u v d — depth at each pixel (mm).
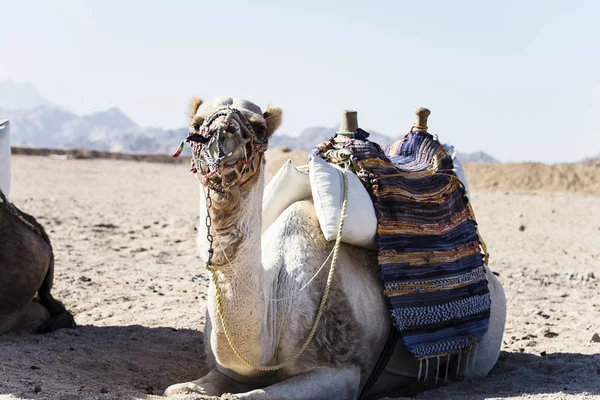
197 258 15781
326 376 6328
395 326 6898
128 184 40875
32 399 5777
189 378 7375
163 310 10570
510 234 22953
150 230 19688
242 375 6391
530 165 54531
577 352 8891
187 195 34969
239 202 5594
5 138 8734
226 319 5824
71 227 19672
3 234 8344
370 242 7078
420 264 7246
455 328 7406
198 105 6070
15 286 8383
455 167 8461
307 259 6590
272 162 52969
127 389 6531
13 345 7891
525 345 9359
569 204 36750
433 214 7586
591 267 16906
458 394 6961
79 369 7195
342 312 6551
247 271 5762
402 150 8430
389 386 7395
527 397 6574
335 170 7121
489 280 8195
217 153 5363
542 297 12875
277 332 6371
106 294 11555
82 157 70625
